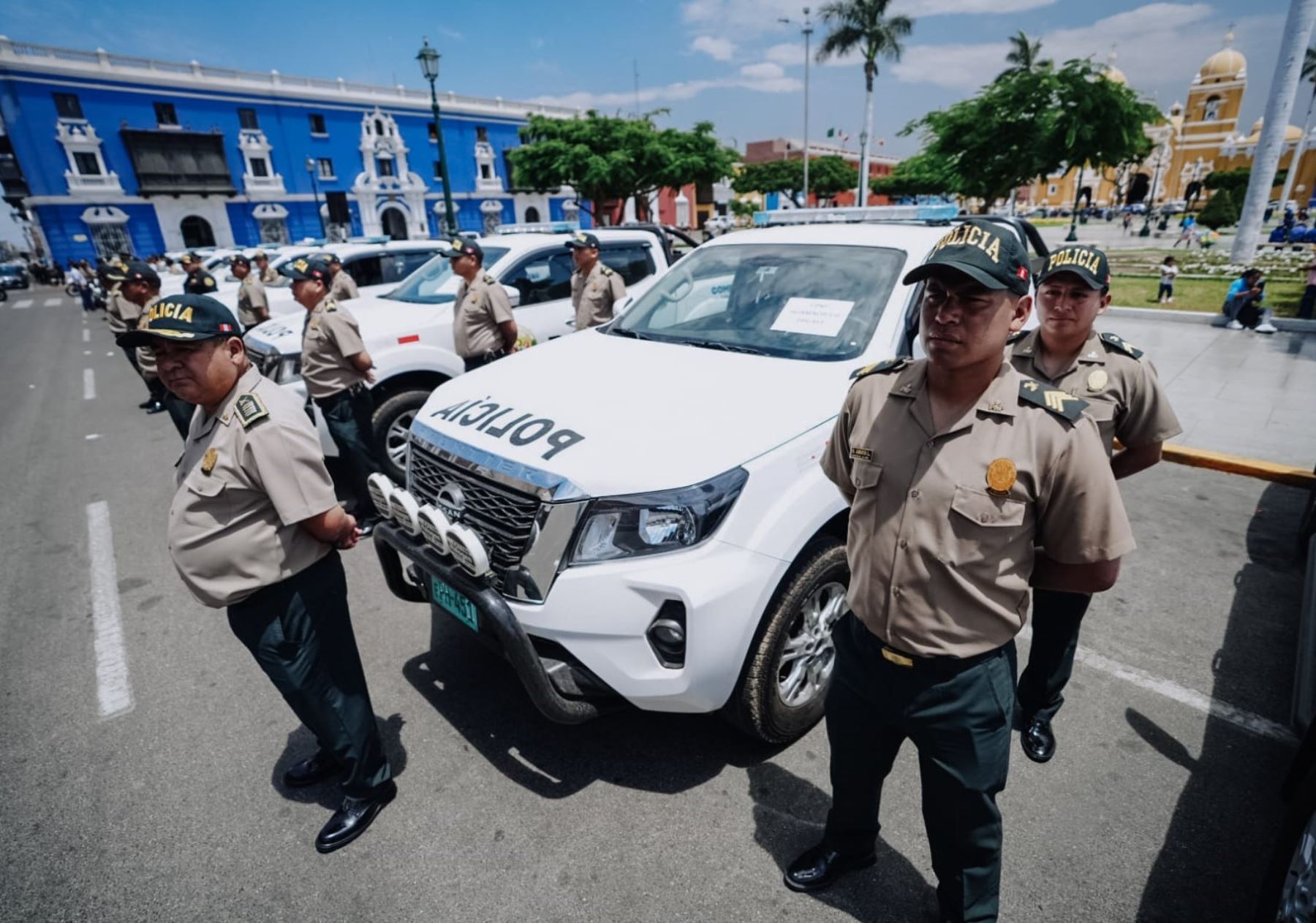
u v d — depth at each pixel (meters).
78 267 24.00
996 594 1.45
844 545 2.42
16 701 2.98
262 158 39.09
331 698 2.12
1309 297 9.84
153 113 35.62
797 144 74.94
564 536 2.05
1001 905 1.96
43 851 2.24
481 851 2.19
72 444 6.82
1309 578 2.58
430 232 46.06
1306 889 1.52
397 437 4.91
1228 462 5.08
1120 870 2.06
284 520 1.86
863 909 1.97
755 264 3.37
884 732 1.74
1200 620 3.30
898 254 3.09
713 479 2.09
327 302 4.11
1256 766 2.45
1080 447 1.34
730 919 1.95
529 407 2.46
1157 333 9.50
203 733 2.77
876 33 28.23
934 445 1.44
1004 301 1.30
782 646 2.32
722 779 2.44
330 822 2.25
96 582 4.02
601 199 27.50
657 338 3.23
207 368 1.80
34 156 33.25
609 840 2.21
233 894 2.07
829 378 2.59
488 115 46.91
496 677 3.04
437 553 2.28
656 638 2.11
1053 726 2.67
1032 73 13.73
